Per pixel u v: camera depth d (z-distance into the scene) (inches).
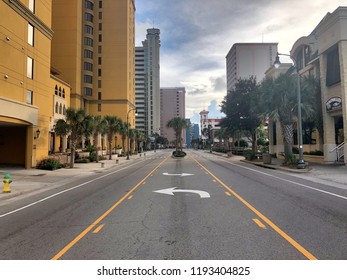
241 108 1648.6
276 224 292.8
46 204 448.8
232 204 399.5
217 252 215.5
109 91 3459.6
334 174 801.6
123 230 279.4
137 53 7396.7
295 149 1456.7
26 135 1136.8
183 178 748.6
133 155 2878.9
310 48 1472.7
